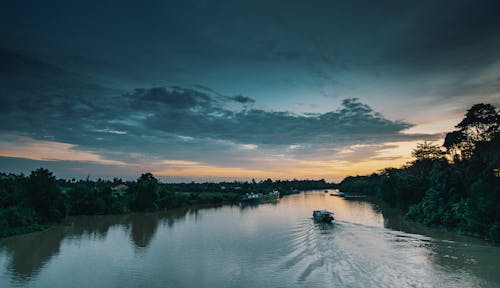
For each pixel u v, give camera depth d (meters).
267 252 53.66
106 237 71.31
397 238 63.75
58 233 77.19
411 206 94.81
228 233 73.56
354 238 63.91
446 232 70.88
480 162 75.75
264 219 98.62
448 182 83.94
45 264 48.91
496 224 59.44
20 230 76.25
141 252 55.84
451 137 89.31
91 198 116.75
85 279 41.81
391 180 124.94
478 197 64.56
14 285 39.94
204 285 38.72
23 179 99.38
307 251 53.12
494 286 36.47
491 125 81.44
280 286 37.34
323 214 87.56
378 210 120.50
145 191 130.38
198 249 57.22
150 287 38.59
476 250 53.09
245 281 39.56
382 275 40.28
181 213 122.06
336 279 39.00
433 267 43.44
